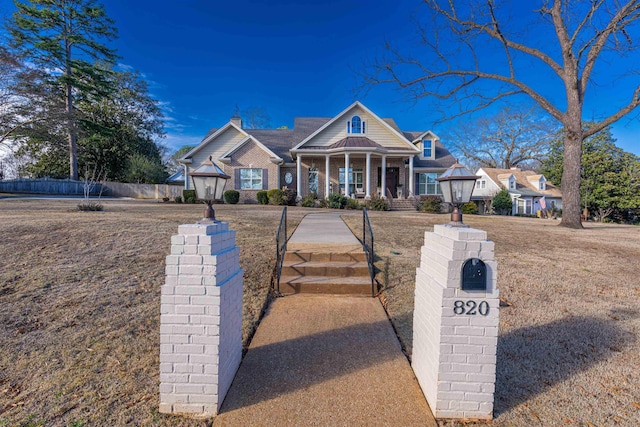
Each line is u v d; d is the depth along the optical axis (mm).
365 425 2238
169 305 2340
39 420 2223
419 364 2750
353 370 2912
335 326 3857
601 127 11031
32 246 5891
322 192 21000
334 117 20141
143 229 7590
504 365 2992
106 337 3340
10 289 4277
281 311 4320
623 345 3367
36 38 23984
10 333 3328
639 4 9156
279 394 2557
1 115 19891
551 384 2719
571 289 4977
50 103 22016
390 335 3625
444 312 2297
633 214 28219
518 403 2479
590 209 29359
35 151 30375
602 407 2434
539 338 3508
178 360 2342
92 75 26844
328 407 2414
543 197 28391
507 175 30000
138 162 32969
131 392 2543
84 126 26359
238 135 21031
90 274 4906
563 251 7219
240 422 2254
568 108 11430
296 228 8992
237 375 2801
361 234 8305
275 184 20203
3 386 2578
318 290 5055
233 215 11398
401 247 7148
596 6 9992
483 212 28297
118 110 33719
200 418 2301
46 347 3119
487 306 2285
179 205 16906
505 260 6461
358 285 5023
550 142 33750
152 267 5328
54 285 4477
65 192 27156
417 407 2436
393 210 18828
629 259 6590
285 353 3207
